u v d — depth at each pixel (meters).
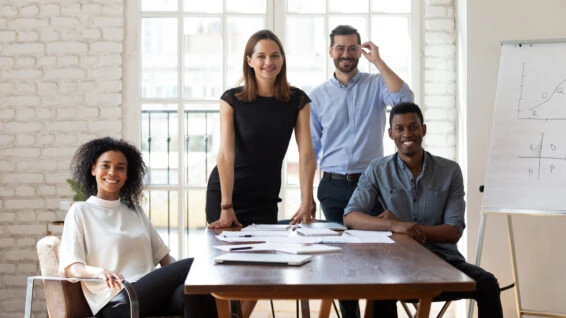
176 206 5.35
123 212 3.42
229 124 3.53
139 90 5.25
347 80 4.50
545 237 4.73
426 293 2.05
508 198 4.20
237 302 3.30
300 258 2.40
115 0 5.22
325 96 4.52
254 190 3.62
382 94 4.45
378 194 3.81
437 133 5.25
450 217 3.62
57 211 5.24
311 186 3.61
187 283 2.02
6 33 5.22
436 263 2.35
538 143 4.21
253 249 2.65
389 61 5.26
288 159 5.34
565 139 4.18
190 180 5.36
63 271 3.11
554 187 4.14
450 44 5.25
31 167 5.24
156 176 5.34
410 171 3.73
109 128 5.24
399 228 3.31
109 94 5.23
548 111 4.23
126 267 3.30
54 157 5.24
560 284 4.74
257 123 3.51
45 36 5.22
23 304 5.23
